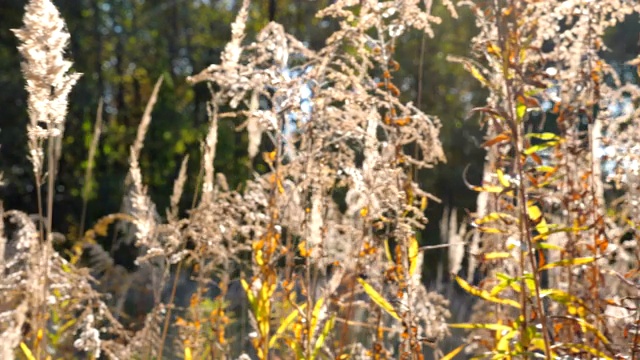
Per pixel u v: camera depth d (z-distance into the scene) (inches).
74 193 908.6
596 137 146.8
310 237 141.8
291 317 143.2
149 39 1040.2
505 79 122.3
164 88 1014.4
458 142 867.4
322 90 140.2
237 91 140.0
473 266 174.6
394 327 164.6
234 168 687.1
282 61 140.5
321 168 142.8
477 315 165.3
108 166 963.3
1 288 149.0
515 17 122.3
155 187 966.4
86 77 928.9
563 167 146.9
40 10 123.6
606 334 136.4
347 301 148.5
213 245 156.6
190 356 160.2
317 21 518.0
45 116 127.2
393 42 145.5
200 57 1060.5
